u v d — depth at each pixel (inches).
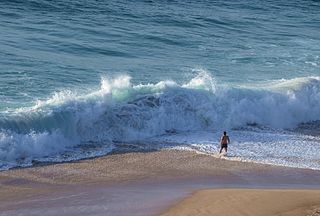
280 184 2020.2
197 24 4458.7
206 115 2628.0
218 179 2033.7
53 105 2322.8
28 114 2229.3
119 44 3651.6
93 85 2800.2
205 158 2230.6
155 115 2508.6
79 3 4456.2
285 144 2466.8
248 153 2316.7
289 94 2903.5
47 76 2856.8
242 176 2079.2
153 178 2004.2
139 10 4596.5
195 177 2039.9
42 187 1863.9
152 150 2279.8
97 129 2359.7
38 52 3255.4
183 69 3270.2
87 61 3216.0
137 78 3002.0
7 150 2069.4
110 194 1831.9
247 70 3417.8
